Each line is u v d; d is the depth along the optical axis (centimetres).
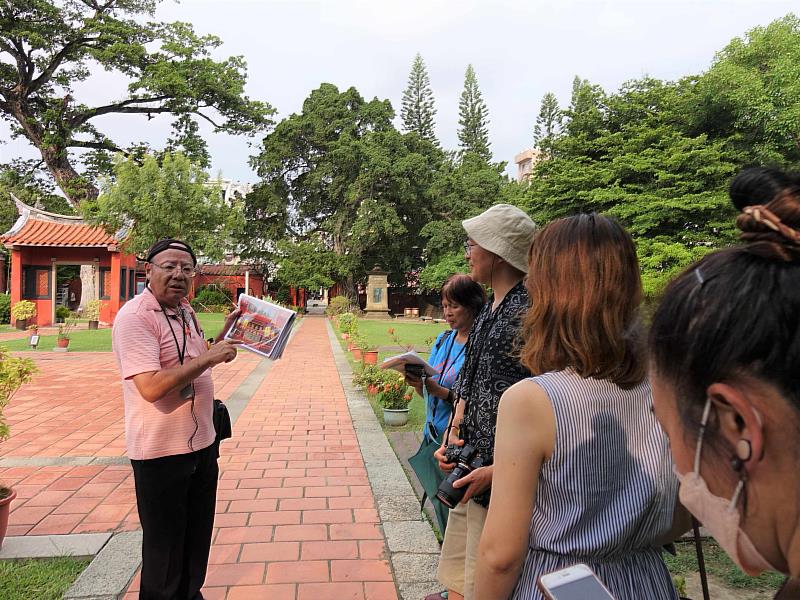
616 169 1391
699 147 1308
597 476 112
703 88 1332
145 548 243
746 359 63
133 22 2631
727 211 1255
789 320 63
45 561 323
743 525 67
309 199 3594
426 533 359
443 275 3238
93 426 661
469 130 4366
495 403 171
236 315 263
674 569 311
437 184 3412
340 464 517
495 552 114
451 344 297
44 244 2078
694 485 72
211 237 1922
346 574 312
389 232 3284
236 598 287
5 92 2527
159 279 247
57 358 1273
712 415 68
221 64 2772
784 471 63
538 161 1731
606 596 88
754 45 1371
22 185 3077
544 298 124
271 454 550
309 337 2000
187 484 246
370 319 3409
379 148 3262
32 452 554
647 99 1513
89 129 2742
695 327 68
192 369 235
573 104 1997
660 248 1216
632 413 116
